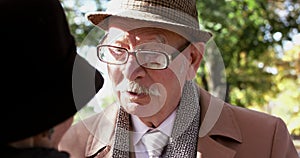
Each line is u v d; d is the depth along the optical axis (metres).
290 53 8.45
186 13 1.69
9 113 1.14
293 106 8.40
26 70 1.14
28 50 1.14
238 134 1.85
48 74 1.17
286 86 8.66
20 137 1.15
